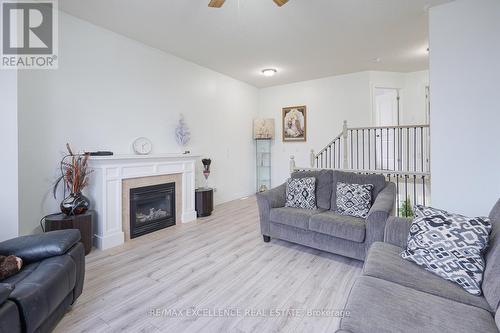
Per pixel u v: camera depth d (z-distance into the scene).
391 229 2.03
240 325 1.73
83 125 3.17
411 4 2.81
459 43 2.65
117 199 3.18
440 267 1.53
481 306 1.29
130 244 3.18
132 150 3.70
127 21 3.17
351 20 3.19
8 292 1.24
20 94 2.64
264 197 3.21
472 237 1.52
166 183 3.84
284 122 6.38
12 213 2.36
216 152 5.35
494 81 2.50
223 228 3.82
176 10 2.92
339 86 5.63
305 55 4.39
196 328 1.70
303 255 2.86
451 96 2.70
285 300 2.01
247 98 6.28
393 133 5.35
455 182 2.71
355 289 1.40
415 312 1.19
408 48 4.12
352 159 5.49
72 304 1.90
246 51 4.18
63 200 2.87
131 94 3.69
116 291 2.13
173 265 2.61
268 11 2.96
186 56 4.39
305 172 3.57
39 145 2.79
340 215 2.88
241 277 2.37
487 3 2.52
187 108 4.62
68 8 2.88
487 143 2.55
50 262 1.68
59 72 2.94
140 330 1.68
